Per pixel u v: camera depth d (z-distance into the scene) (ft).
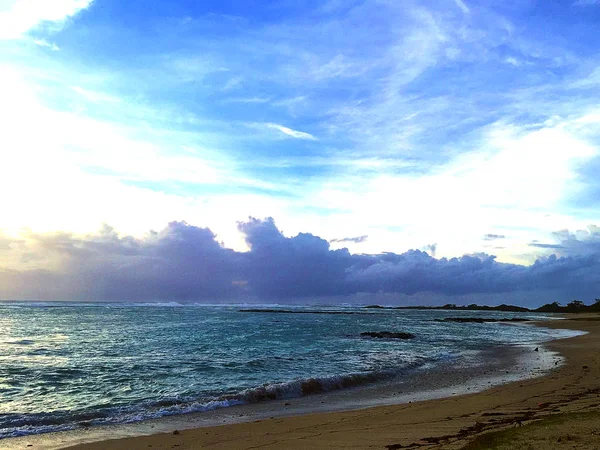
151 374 68.39
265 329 189.88
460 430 32.22
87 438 34.81
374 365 78.23
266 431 35.22
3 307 428.15
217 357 89.92
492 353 100.07
